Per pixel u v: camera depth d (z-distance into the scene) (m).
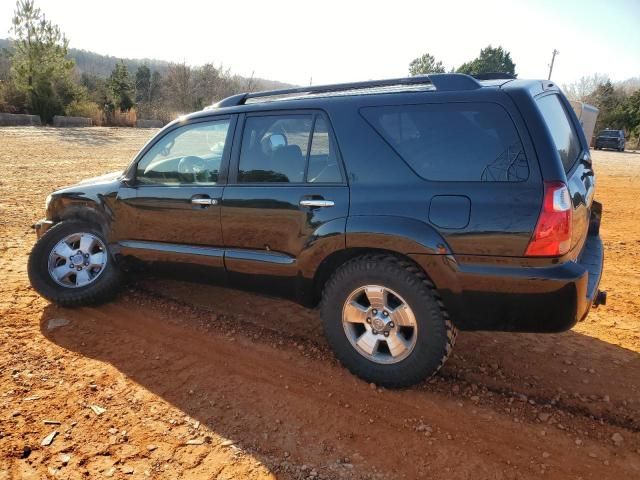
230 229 3.57
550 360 3.54
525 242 2.63
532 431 2.80
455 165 2.81
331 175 3.16
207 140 3.73
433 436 2.76
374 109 3.08
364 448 2.67
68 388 3.13
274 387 3.21
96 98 36.41
